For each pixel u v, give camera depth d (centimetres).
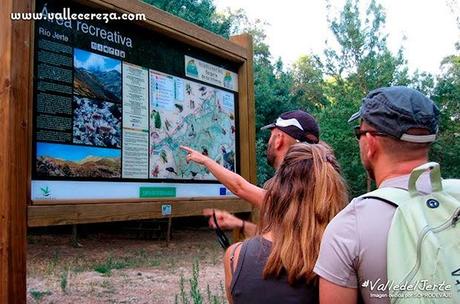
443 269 127
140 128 278
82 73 244
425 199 139
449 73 2464
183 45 321
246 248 182
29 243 1623
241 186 287
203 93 337
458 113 2292
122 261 1291
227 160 358
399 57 2270
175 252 1500
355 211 148
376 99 155
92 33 252
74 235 1597
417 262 131
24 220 202
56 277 1032
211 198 328
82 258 1348
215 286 921
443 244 131
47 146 223
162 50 302
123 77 270
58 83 230
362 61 2227
